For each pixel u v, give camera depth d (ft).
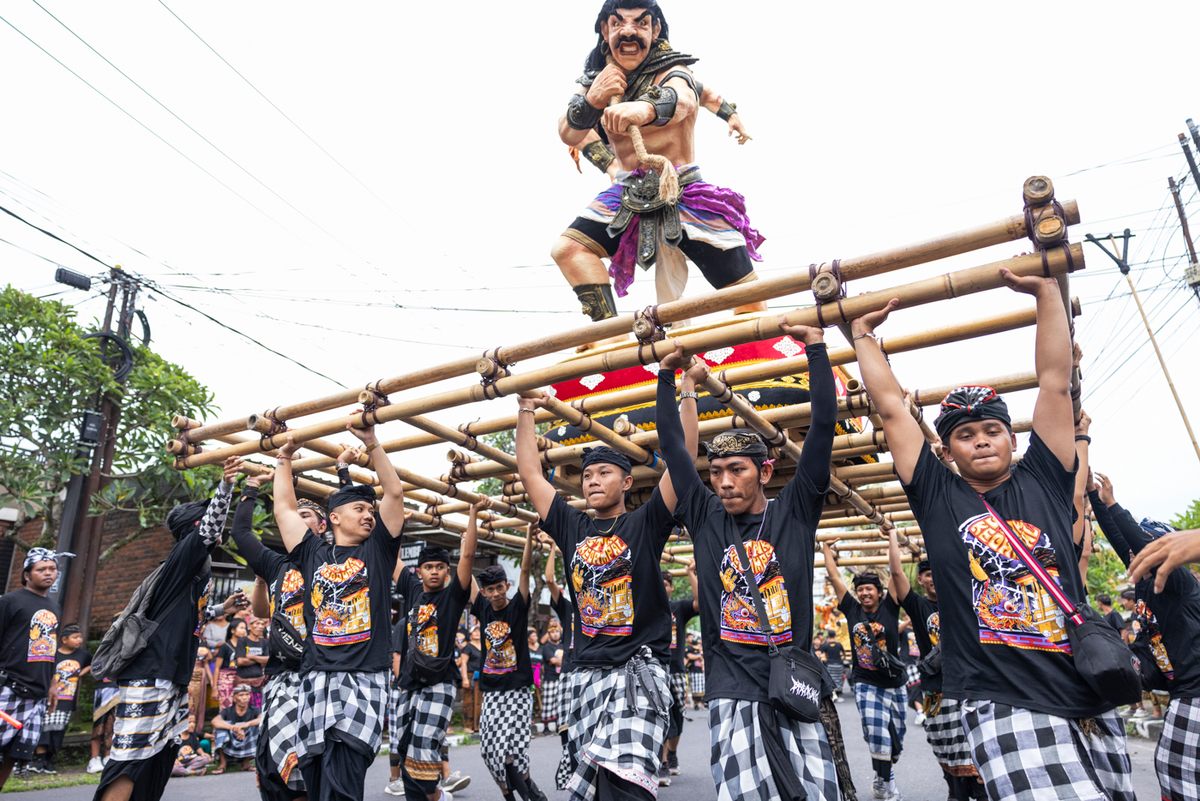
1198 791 12.96
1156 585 7.40
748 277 16.26
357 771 12.17
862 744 35.91
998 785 7.79
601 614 12.09
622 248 16.75
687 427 11.65
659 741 11.19
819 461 10.01
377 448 13.52
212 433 14.87
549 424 16.69
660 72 16.25
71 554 33.60
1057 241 8.53
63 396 34.32
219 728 30.58
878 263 9.47
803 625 9.72
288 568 14.62
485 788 26.21
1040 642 8.02
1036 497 8.77
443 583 19.17
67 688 29.32
